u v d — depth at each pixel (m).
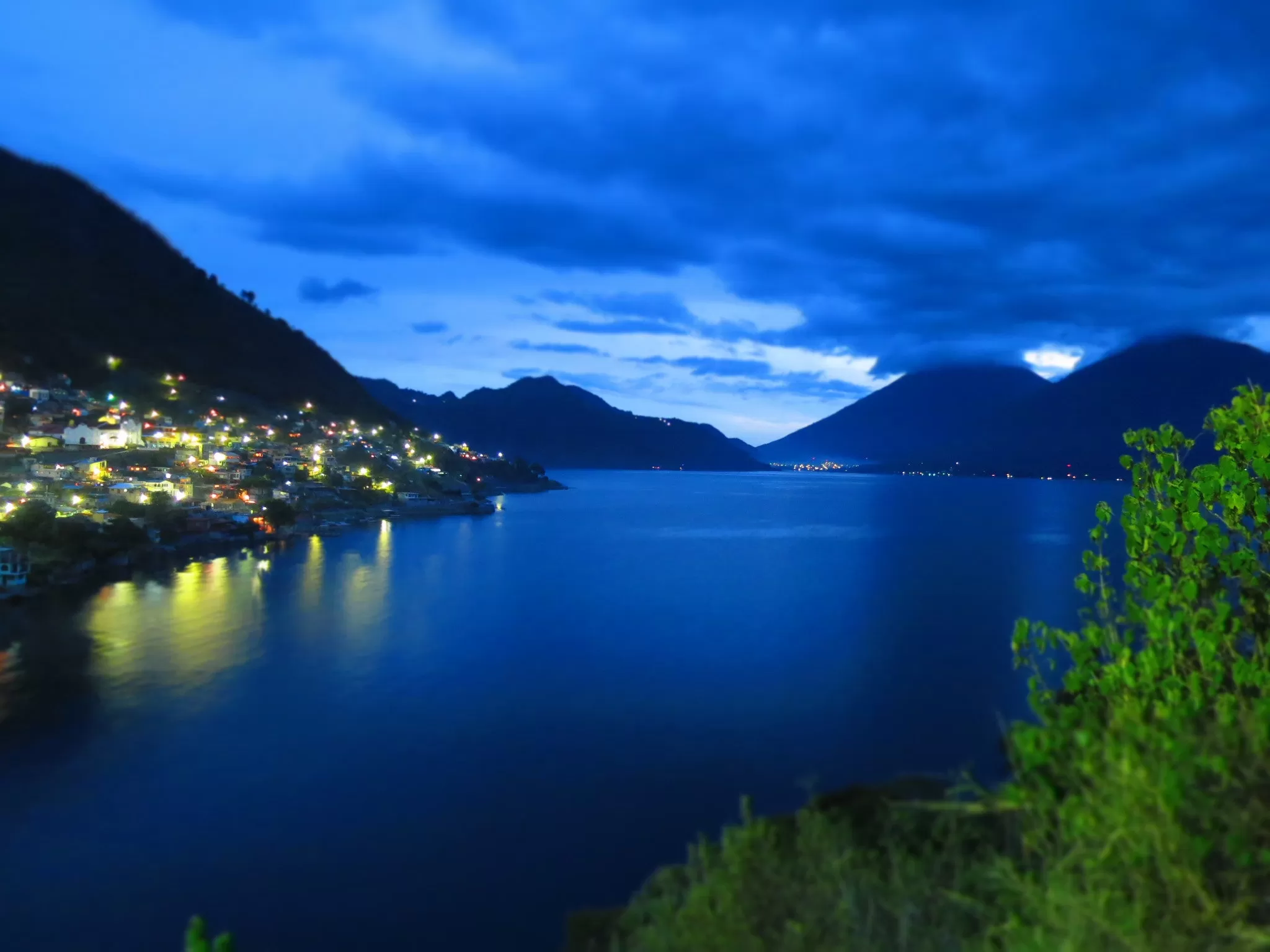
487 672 36.34
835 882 3.42
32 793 22.84
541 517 122.56
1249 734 2.99
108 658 36.69
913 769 24.39
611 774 24.73
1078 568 71.38
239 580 57.72
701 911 3.34
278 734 27.88
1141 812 2.70
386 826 21.14
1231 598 4.41
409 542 83.62
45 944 16.06
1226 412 4.64
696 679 35.53
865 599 55.91
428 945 15.98
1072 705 3.78
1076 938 2.58
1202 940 2.54
